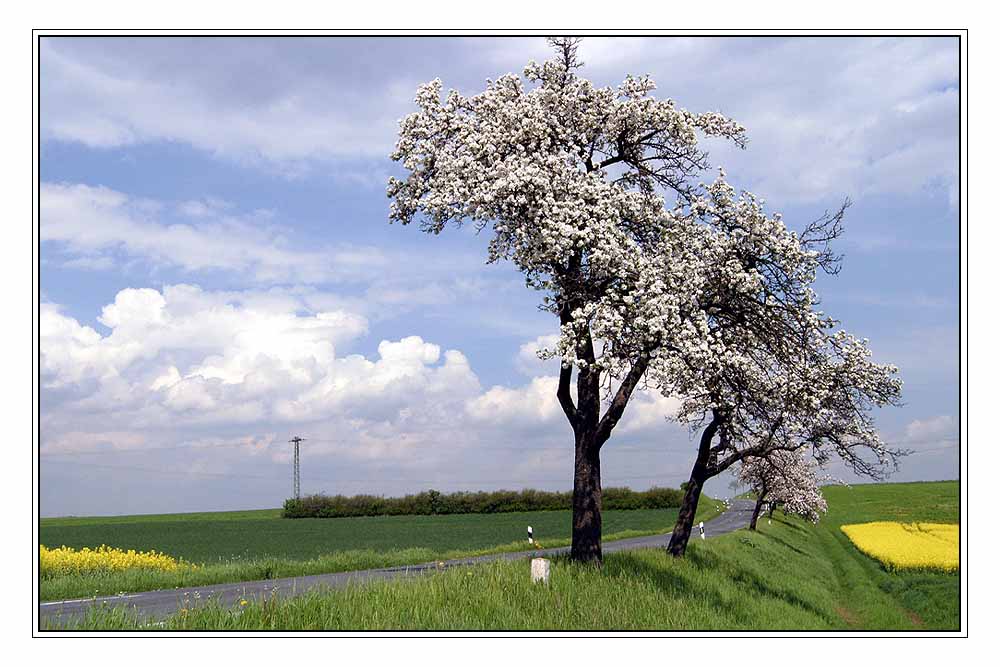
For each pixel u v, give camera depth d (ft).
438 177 66.13
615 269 61.16
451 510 347.97
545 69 70.95
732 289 69.00
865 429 76.28
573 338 59.31
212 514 441.68
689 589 71.51
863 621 93.25
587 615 52.90
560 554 71.97
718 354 62.23
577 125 70.13
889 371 74.95
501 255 63.21
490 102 67.67
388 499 352.90
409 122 68.33
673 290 61.82
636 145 71.46
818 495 208.03
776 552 152.46
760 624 66.54
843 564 169.68
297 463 376.27
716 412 80.84
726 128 70.49
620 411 66.80
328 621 45.93
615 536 192.95
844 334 75.56
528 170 61.31
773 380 72.43
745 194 71.10
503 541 197.98
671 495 372.99
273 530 264.52
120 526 306.14
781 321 71.00
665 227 66.03
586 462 68.54
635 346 59.82
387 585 55.11
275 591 49.39
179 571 93.15
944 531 238.89
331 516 353.31
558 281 62.28
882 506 367.25
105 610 52.95
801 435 77.77
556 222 60.29
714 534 207.21
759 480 189.47
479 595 53.83
